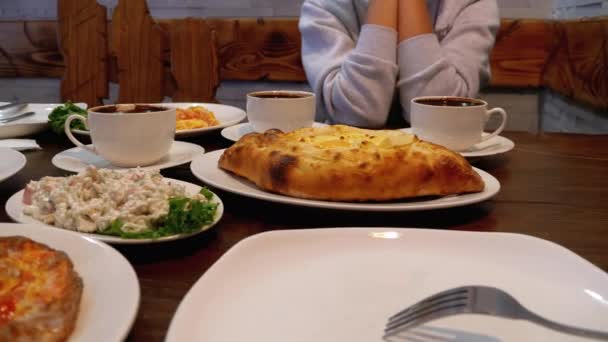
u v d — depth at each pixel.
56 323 0.31
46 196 0.58
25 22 2.46
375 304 0.40
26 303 0.34
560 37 2.03
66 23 1.84
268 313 0.38
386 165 0.64
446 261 0.47
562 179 0.82
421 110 0.95
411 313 0.37
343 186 0.63
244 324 0.37
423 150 0.69
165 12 2.51
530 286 0.43
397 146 0.71
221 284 0.40
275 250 0.46
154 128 0.82
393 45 1.43
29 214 0.57
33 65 2.50
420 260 0.47
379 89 1.40
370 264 0.46
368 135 0.80
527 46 2.14
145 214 0.55
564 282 0.43
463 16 1.56
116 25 1.84
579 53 1.77
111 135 0.81
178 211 0.53
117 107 0.90
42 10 2.58
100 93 1.85
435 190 0.65
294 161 0.66
